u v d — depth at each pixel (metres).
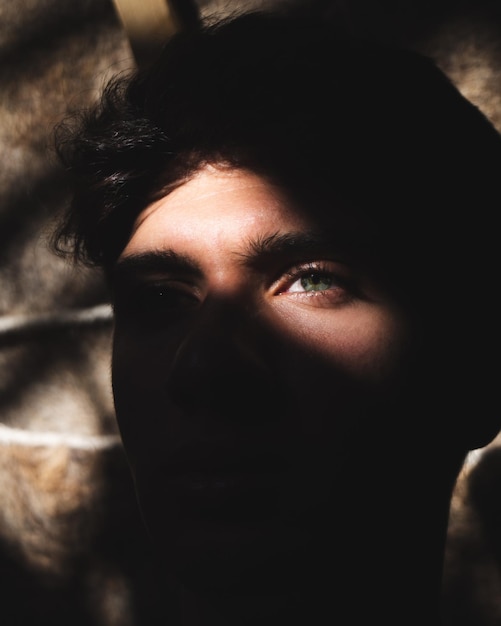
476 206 0.49
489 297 0.50
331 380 0.42
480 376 0.49
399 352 0.43
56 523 0.92
